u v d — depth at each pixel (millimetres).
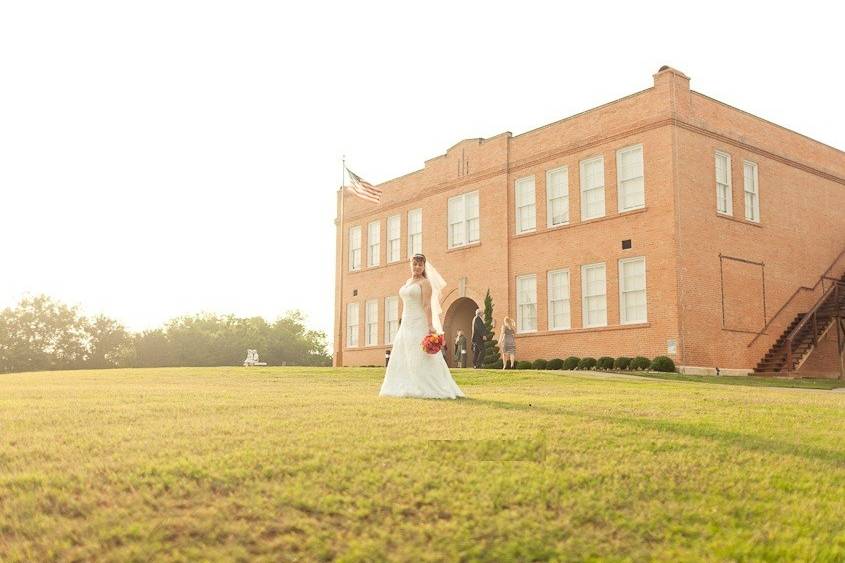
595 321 26562
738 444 7492
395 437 7273
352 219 39406
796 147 28891
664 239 24375
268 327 86750
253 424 7879
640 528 5305
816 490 6207
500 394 12680
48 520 4934
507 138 30656
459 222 32719
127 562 4512
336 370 21375
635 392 13445
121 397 10773
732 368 24781
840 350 26219
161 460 6133
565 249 27750
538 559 4828
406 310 11617
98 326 68625
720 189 25922
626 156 26141
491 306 30375
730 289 25328
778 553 5031
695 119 25219
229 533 4887
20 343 65812
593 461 6629
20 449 6438
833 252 29734
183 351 70125
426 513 5340
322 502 5398
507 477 6062
